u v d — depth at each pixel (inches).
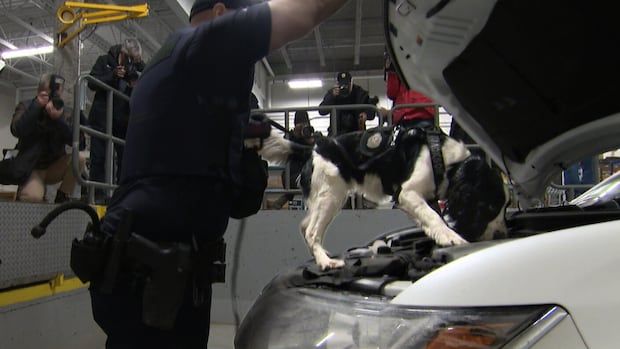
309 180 95.6
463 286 30.9
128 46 199.2
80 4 201.8
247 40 48.4
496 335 28.3
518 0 46.6
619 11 44.8
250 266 179.6
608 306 27.7
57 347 109.8
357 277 44.4
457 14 50.4
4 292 94.7
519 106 63.3
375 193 91.2
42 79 140.7
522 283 29.5
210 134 53.0
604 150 67.1
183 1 286.8
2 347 93.4
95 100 190.2
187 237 53.0
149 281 48.8
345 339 34.6
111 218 53.6
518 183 80.4
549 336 27.5
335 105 202.4
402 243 71.6
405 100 177.8
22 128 135.5
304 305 41.1
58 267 109.0
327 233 175.5
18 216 97.3
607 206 55.3
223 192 55.1
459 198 74.4
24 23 403.9
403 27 56.9
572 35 49.3
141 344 52.9
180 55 50.6
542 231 50.8
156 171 52.0
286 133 88.8
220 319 178.5
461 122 75.5
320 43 454.0
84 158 160.6
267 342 41.1
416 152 82.9
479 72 60.2
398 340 31.3
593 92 55.6
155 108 52.6
